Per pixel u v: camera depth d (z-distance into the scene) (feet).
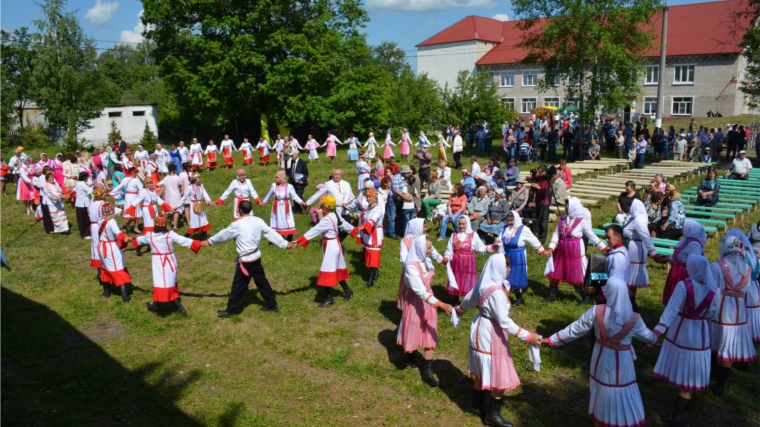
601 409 17.26
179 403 20.85
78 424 18.67
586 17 82.69
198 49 117.08
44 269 36.96
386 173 46.57
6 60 133.90
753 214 50.21
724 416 20.47
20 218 55.42
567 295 32.14
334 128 128.67
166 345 25.73
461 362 24.26
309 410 20.62
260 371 23.44
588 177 67.10
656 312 29.37
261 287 28.94
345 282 30.81
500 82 195.93
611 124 93.91
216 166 86.28
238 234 28.07
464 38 203.21
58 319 28.66
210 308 29.94
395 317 28.73
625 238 31.19
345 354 24.67
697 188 53.98
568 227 29.71
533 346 18.65
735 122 122.42
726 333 21.20
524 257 29.55
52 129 132.57
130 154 65.26
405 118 148.25
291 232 41.63
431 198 48.49
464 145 112.27
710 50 154.81
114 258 30.17
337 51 123.75
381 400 21.31
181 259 39.40
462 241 28.73
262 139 91.15
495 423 19.39
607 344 17.19
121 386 21.94
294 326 27.66
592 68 87.30
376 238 32.60
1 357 23.97
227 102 120.06
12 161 74.38
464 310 20.26
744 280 21.13
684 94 160.97
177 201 47.16
